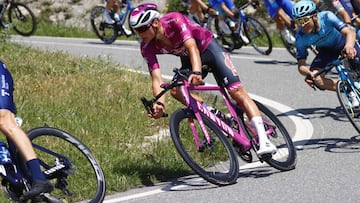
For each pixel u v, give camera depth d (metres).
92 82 15.82
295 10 11.85
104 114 13.38
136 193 9.71
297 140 12.48
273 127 10.79
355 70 12.45
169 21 9.82
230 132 10.31
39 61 17.39
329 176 10.04
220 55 10.26
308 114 14.45
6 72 8.35
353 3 17.58
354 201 8.87
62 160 8.65
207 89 10.34
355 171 10.23
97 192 8.84
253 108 10.29
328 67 11.98
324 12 12.19
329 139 12.41
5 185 8.38
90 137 11.98
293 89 16.80
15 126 8.09
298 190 9.45
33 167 8.01
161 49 10.06
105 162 10.72
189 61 10.39
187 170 10.68
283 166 10.44
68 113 13.28
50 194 8.88
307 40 12.11
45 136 9.09
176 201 9.22
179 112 9.91
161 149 11.33
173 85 9.77
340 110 14.62
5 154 8.23
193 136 11.05
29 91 14.75
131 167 10.54
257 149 10.35
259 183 9.91
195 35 10.05
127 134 12.27
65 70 16.80
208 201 9.14
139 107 14.12
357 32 15.05
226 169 10.53
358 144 11.91
